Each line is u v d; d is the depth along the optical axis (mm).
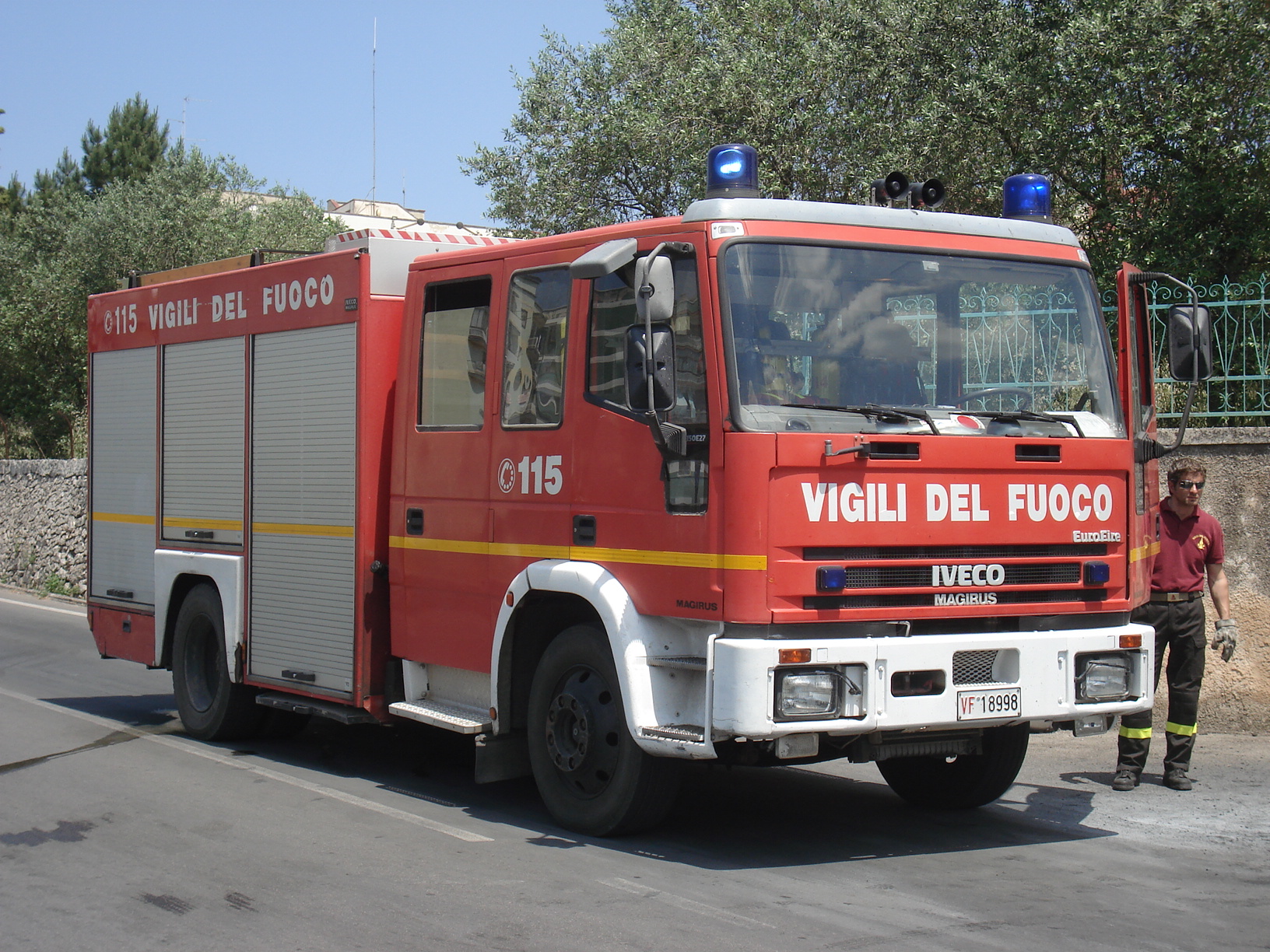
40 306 26344
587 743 6145
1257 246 12242
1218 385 9234
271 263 8375
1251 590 8711
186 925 4879
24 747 8664
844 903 5117
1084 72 12078
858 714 5363
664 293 5422
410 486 7277
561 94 17688
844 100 14664
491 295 6797
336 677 7680
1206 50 11961
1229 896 5316
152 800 7043
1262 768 7785
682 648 5750
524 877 5461
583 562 6098
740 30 16281
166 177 26469
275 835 6254
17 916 5008
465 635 6855
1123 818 6691
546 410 6391
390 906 5066
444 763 8305
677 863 5738
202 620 9031
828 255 5781
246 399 8531
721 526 5387
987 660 5672
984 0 13289
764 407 5441
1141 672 6027
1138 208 12734
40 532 21484
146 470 9641
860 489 5453
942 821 6688
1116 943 4664
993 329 6113
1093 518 6027
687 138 15320
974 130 12977
